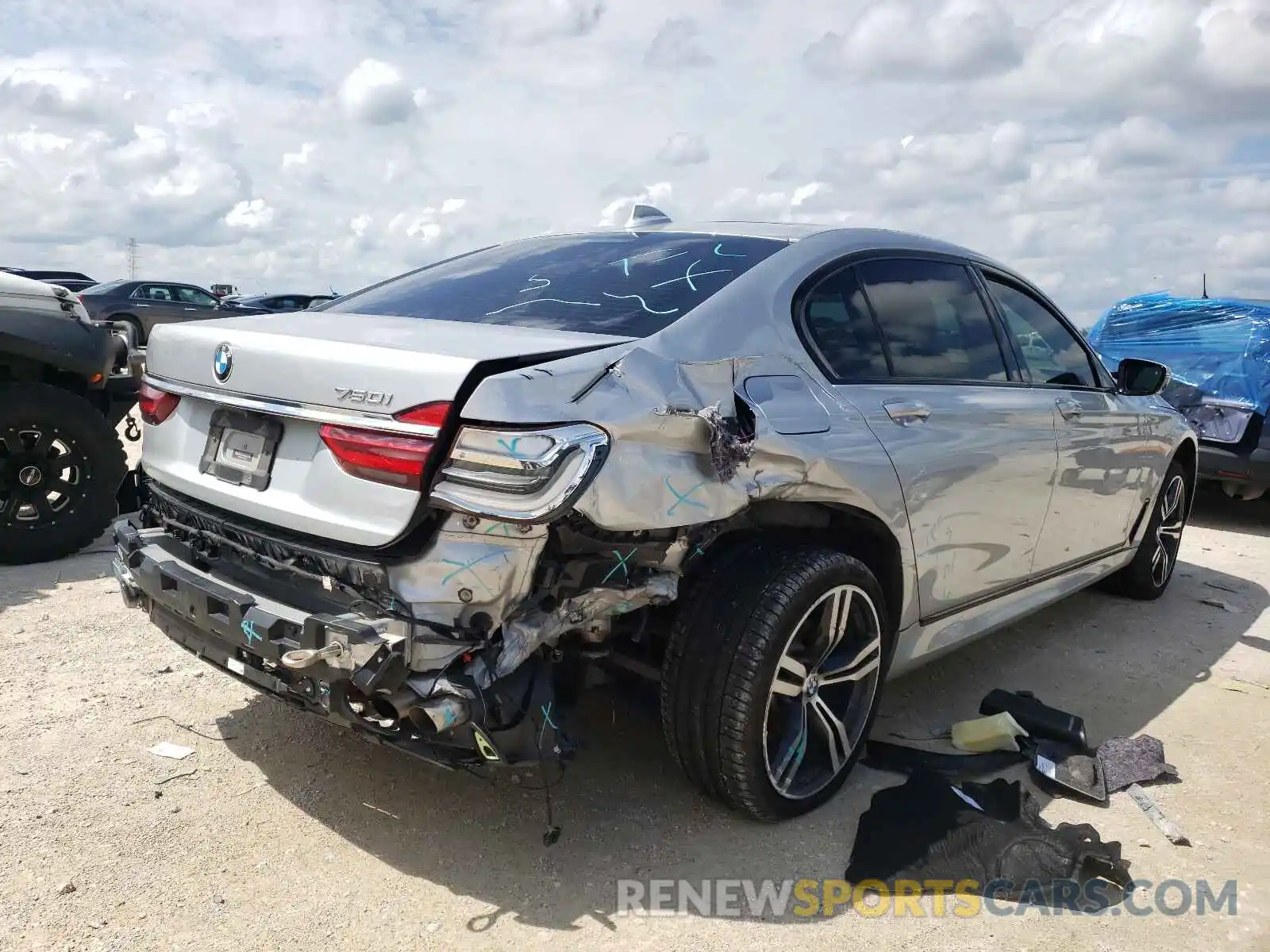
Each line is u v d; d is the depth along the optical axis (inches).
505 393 84.8
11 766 118.2
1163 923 98.1
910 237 142.3
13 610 173.2
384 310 121.3
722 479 97.3
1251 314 294.0
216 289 1147.3
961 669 165.5
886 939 94.0
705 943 92.0
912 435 121.9
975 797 118.2
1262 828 117.4
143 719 132.1
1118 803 122.1
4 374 214.1
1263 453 278.5
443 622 85.8
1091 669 168.7
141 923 91.4
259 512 96.1
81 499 207.9
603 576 92.0
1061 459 152.9
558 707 100.7
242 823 108.3
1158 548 204.4
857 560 115.3
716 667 103.5
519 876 101.1
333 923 92.7
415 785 118.1
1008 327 153.0
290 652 86.3
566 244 136.4
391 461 85.9
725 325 108.1
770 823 112.5
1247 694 159.9
